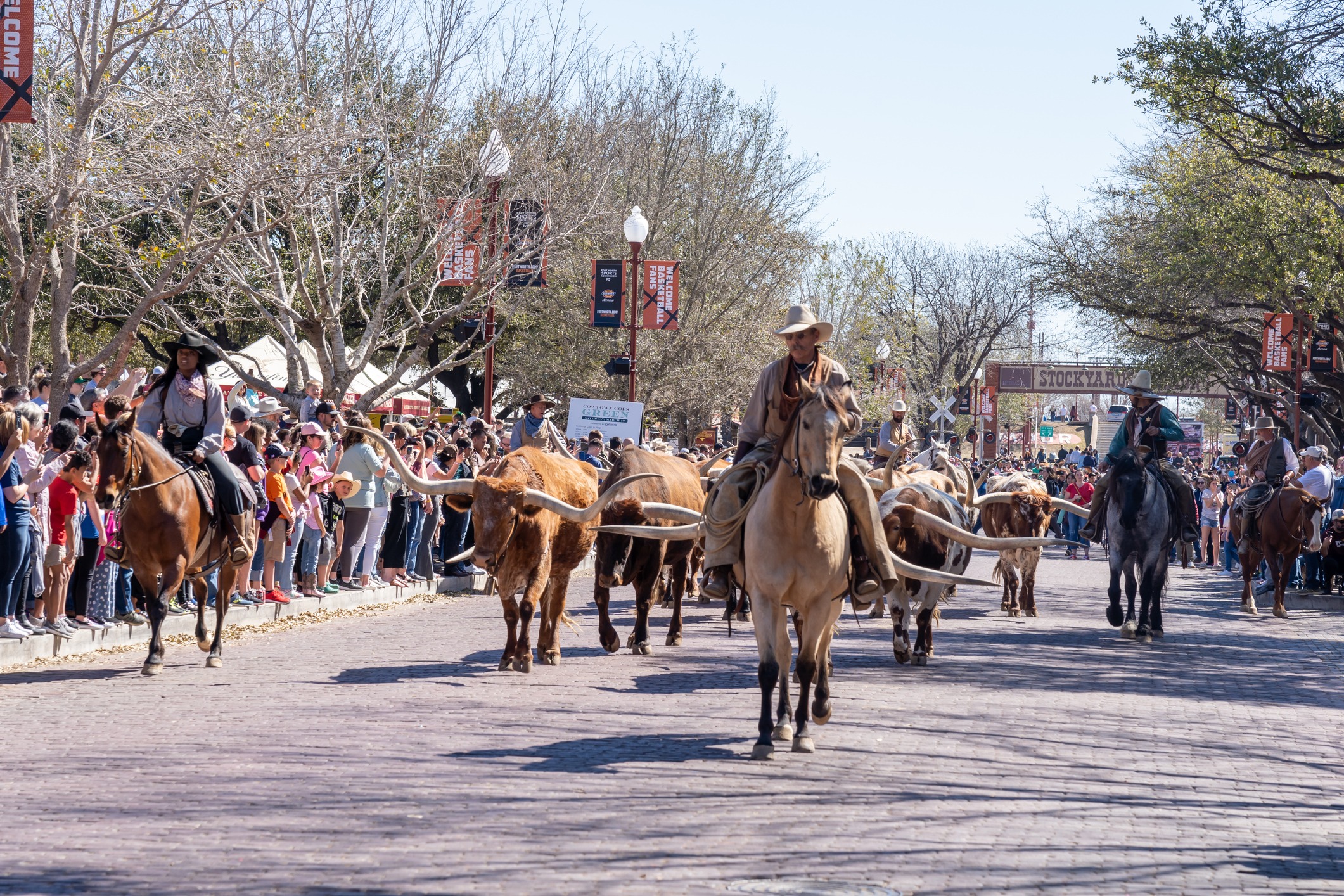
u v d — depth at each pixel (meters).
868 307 61.09
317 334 24.97
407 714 10.64
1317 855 7.25
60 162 18.78
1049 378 76.00
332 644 15.08
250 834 7.07
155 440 12.60
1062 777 9.02
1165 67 25.72
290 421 20.06
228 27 22.09
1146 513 17.36
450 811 7.62
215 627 14.52
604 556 14.16
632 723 10.51
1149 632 17.52
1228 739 10.69
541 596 13.77
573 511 11.97
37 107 19.34
